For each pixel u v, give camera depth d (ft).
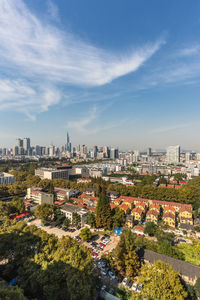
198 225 345.31
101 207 308.60
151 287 148.97
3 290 115.03
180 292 148.87
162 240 253.24
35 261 166.71
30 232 210.79
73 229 307.58
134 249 198.59
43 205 340.18
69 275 144.25
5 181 598.34
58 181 558.15
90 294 137.49
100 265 209.56
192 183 562.25
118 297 165.37
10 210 346.74
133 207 409.49
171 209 372.17
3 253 183.73
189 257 236.02
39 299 157.48
